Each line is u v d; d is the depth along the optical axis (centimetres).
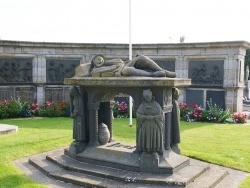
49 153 839
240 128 1378
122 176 646
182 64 1797
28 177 689
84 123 781
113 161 705
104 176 663
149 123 668
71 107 784
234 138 1135
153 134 671
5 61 1786
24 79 1836
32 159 808
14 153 872
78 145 773
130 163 685
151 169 666
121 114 1775
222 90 1706
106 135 791
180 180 621
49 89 1878
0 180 649
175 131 756
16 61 1811
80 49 1880
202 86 1758
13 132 1173
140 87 691
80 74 788
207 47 1719
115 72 724
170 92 721
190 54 1772
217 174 696
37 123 1485
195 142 1056
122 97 1881
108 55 1889
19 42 1786
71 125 1421
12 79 1808
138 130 688
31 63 1847
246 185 647
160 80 654
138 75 697
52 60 1870
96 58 785
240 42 1631
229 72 1681
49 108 1772
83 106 777
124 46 1861
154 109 666
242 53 1719
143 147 679
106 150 739
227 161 811
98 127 803
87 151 762
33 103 1817
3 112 1672
